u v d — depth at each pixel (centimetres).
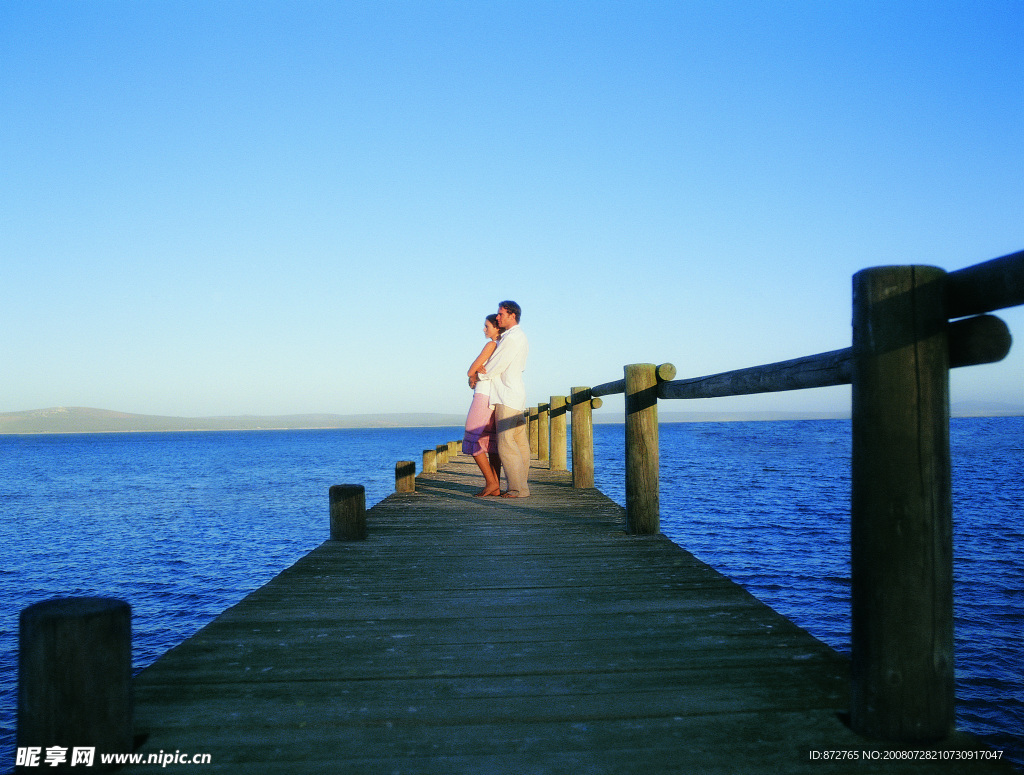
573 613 278
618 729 174
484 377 653
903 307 155
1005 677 766
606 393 573
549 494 677
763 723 176
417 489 738
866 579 164
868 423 161
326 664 221
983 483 2680
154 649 1063
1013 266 128
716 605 288
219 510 2886
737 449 6169
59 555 1864
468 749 164
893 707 161
